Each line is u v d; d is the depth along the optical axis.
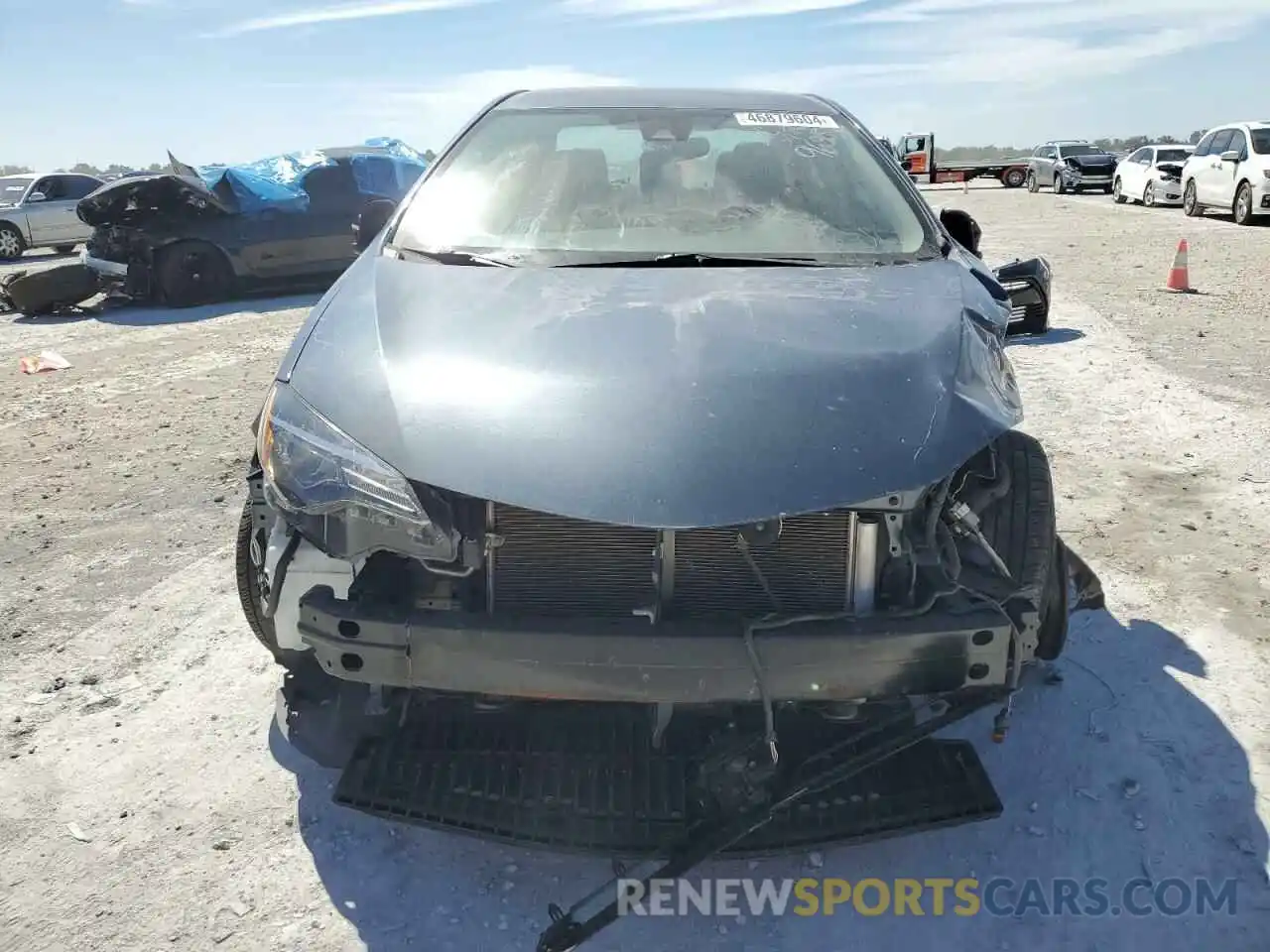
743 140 3.46
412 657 2.14
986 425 2.25
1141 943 2.21
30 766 2.81
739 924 2.27
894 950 2.20
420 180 3.31
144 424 6.49
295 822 2.58
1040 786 2.71
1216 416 5.90
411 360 2.31
